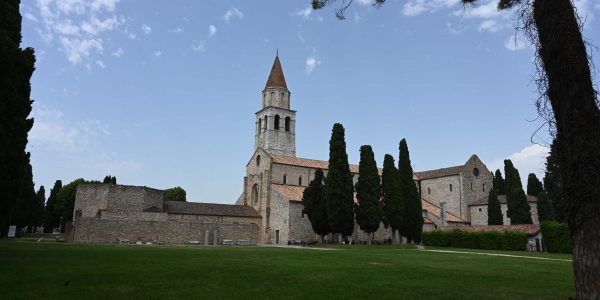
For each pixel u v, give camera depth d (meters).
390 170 64.81
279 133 87.06
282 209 68.88
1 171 25.28
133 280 16.17
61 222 97.75
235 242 67.69
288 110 88.94
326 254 33.72
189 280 16.45
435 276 19.44
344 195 58.91
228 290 14.48
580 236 8.80
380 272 20.55
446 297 13.98
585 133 8.95
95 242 57.59
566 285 17.34
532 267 25.62
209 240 65.44
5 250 29.45
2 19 24.59
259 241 74.25
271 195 73.25
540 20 9.83
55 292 13.35
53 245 41.12
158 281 16.06
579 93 9.15
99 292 13.59
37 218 103.75
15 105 24.08
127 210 63.84
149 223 61.47
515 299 13.92
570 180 9.05
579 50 9.31
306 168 78.75
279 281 16.70
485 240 55.47
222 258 26.95
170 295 13.37
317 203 61.66
